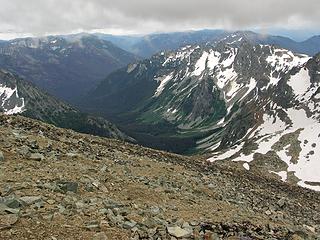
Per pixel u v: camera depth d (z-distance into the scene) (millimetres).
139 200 27359
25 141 35062
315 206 53438
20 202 20719
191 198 31859
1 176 25016
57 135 44625
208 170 53188
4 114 48062
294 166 190500
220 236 22531
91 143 46438
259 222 29281
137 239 19609
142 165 40562
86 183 27281
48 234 18281
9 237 17375
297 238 25562
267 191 51594
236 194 40656
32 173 26922
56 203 22047
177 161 53125
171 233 20953
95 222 20453
